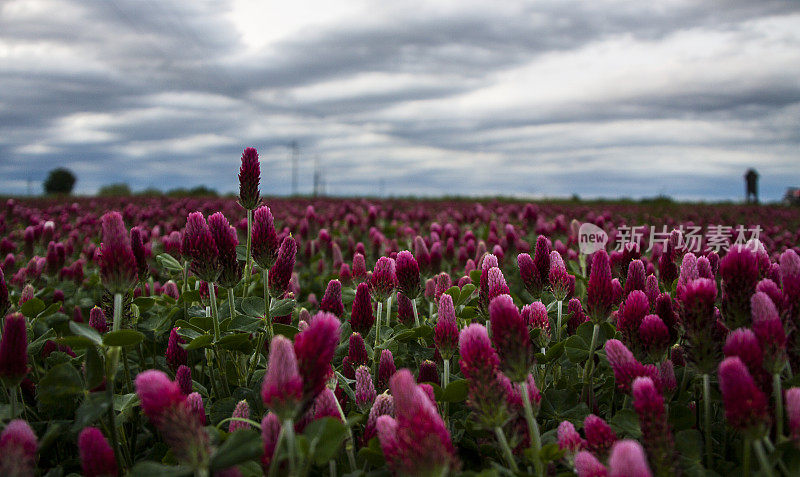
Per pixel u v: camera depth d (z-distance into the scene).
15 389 2.63
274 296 3.54
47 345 4.28
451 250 7.86
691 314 2.47
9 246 7.40
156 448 3.10
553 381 3.60
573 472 2.17
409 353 4.00
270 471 1.81
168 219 15.20
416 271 3.83
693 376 3.01
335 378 2.64
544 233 9.41
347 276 6.02
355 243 11.69
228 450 1.86
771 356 2.19
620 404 3.29
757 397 1.92
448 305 2.91
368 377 2.75
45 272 7.00
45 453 3.09
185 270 4.68
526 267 3.86
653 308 3.44
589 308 3.00
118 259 2.55
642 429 2.10
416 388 1.84
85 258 8.34
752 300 2.30
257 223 3.35
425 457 1.68
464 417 3.04
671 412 2.72
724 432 2.86
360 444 2.61
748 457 2.16
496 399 2.13
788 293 2.50
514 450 2.48
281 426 1.95
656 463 2.05
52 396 2.51
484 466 2.65
